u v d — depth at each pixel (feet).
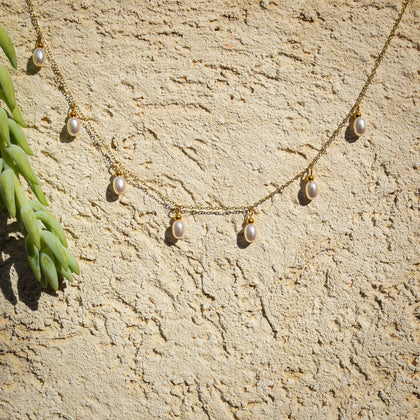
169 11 0.87
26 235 0.81
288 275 0.87
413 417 0.87
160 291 0.87
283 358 0.87
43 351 0.86
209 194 0.88
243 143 0.88
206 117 0.88
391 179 0.88
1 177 0.80
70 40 0.87
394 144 0.88
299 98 0.88
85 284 0.87
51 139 0.87
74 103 0.86
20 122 0.83
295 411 0.87
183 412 0.87
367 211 0.88
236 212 0.88
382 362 0.87
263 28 0.88
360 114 0.87
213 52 0.88
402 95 0.88
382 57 0.88
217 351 0.87
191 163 0.88
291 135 0.88
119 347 0.87
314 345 0.87
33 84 0.87
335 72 0.88
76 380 0.86
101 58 0.87
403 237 0.88
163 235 0.87
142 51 0.87
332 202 0.88
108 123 0.87
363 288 0.87
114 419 0.87
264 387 0.87
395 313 0.87
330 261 0.87
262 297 0.87
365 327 0.87
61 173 0.87
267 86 0.88
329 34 0.88
